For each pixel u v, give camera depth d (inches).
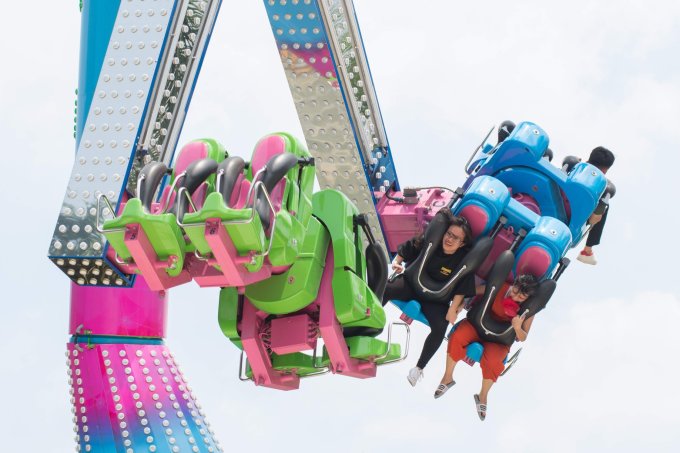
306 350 482.3
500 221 519.5
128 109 511.5
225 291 487.5
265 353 490.3
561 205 558.6
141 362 595.8
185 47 531.2
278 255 427.8
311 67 621.6
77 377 592.7
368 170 641.6
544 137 560.7
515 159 561.0
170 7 519.8
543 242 511.5
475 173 572.4
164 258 422.3
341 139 633.0
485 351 528.7
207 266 432.5
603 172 613.9
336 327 471.5
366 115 641.6
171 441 581.3
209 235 399.5
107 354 593.3
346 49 623.2
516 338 526.0
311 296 465.1
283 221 422.3
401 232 639.1
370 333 502.0
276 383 496.1
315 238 467.8
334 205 479.5
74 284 605.6
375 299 485.7
